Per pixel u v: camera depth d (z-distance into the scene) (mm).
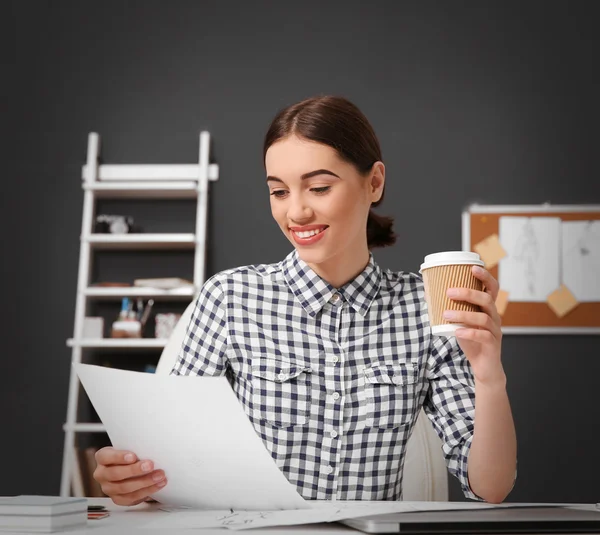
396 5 3658
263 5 3689
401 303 1341
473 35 3623
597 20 3600
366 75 3619
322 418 1239
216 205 3557
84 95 3668
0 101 3664
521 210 3463
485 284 1008
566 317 3393
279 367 1264
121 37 3701
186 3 3707
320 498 1209
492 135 3551
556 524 782
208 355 1311
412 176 3535
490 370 1039
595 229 3432
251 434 936
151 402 955
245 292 1330
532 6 3627
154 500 1083
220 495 983
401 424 1255
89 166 3477
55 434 3414
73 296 3516
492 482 1077
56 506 766
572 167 3512
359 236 1284
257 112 3617
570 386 3371
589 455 3326
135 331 3271
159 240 3340
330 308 1307
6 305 3512
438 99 3586
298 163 1120
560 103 3561
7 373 3465
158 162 3609
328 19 3664
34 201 3592
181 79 3662
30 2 3725
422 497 1629
